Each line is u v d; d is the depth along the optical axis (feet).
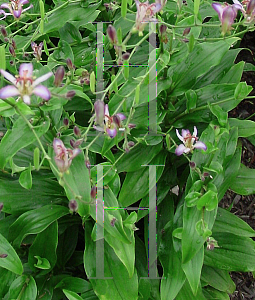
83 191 1.82
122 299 2.05
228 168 2.24
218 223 2.32
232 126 2.33
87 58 2.55
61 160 1.65
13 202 2.14
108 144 2.00
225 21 1.83
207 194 1.90
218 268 2.42
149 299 2.31
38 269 2.15
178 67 2.23
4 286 2.07
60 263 2.37
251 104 3.45
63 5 2.34
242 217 3.08
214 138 2.10
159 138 2.18
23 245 2.29
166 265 2.18
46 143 2.12
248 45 3.70
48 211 2.10
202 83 2.48
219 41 2.20
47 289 2.17
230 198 3.13
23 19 2.71
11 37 2.24
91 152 2.19
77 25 2.51
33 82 1.60
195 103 2.20
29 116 1.86
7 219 2.20
